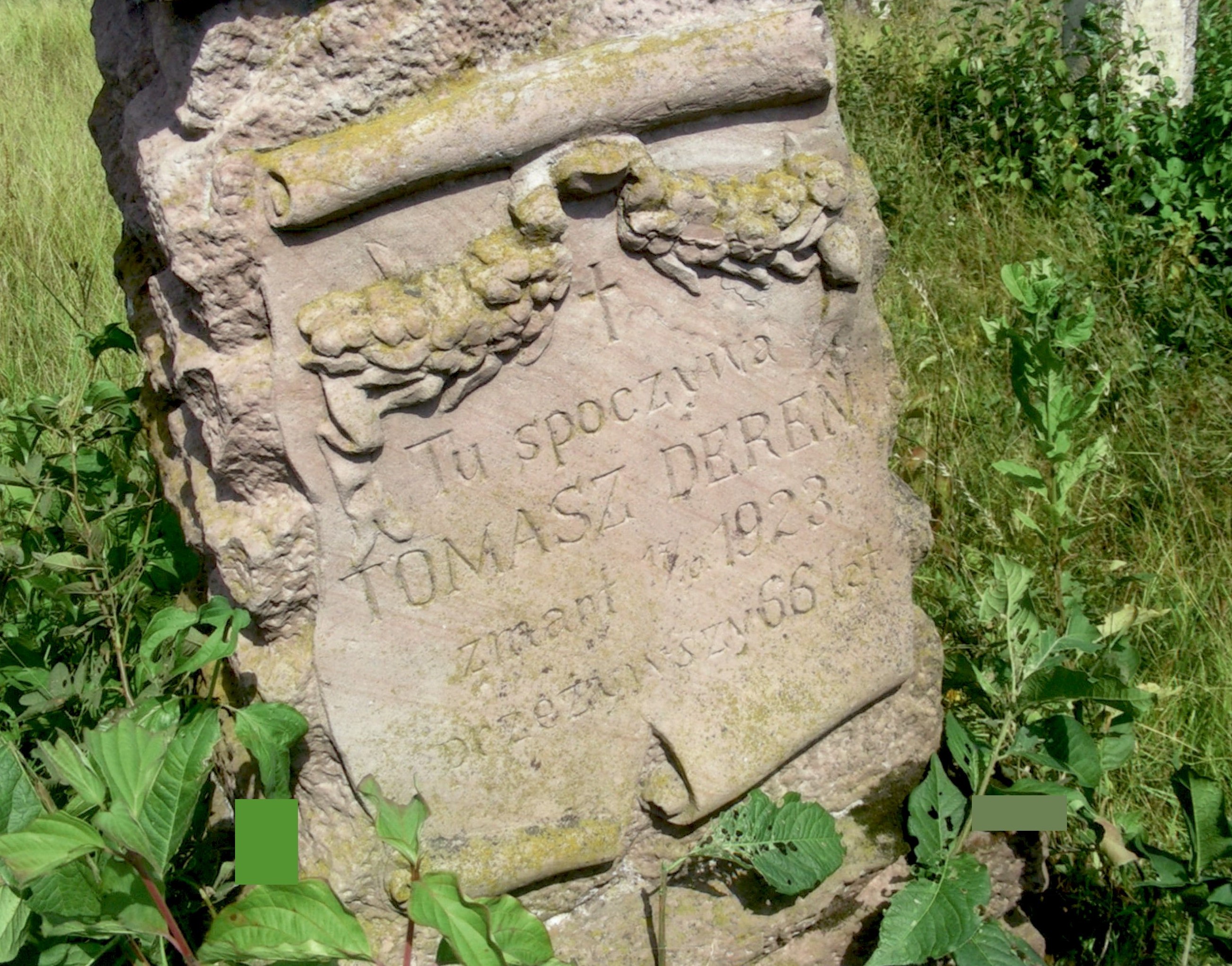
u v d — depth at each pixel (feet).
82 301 7.25
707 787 4.82
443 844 4.59
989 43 10.80
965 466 6.75
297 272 4.10
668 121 4.32
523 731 4.65
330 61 4.04
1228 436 6.96
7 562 4.97
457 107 4.08
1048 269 5.39
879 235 4.81
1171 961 4.98
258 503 4.30
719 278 4.55
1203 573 6.20
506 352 4.33
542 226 4.21
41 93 10.71
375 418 4.20
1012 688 5.01
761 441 4.79
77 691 4.62
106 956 4.32
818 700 5.00
